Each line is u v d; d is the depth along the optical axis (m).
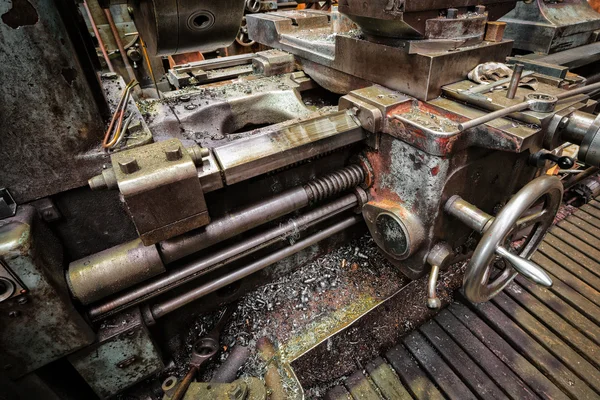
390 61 1.09
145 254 0.91
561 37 1.64
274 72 1.54
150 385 1.18
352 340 1.33
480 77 1.05
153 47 1.03
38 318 0.79
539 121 0.85
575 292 1.46
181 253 0.96
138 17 1.00
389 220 1.12
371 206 1.19
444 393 1.22
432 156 0.94
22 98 0.71
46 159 0.79
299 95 1.39
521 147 0.83
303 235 1.35
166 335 1.24
